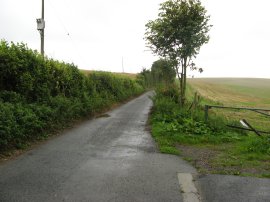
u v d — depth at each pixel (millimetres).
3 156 7961
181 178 6570
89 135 11367
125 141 10430
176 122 12156
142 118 16609
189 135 10656
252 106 35812
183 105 16047
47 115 11422
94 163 7617
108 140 10555
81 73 18266
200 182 6348
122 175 6699
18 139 8961
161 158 8234
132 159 8094
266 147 9062
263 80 127125
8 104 9617
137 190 5824
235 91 69875
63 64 15820
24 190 5699
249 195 5684
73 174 6691
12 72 11023
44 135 10594
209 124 11906
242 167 7465
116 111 20312
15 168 7043
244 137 10742
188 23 14805
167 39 15266
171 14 15102
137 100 31453
